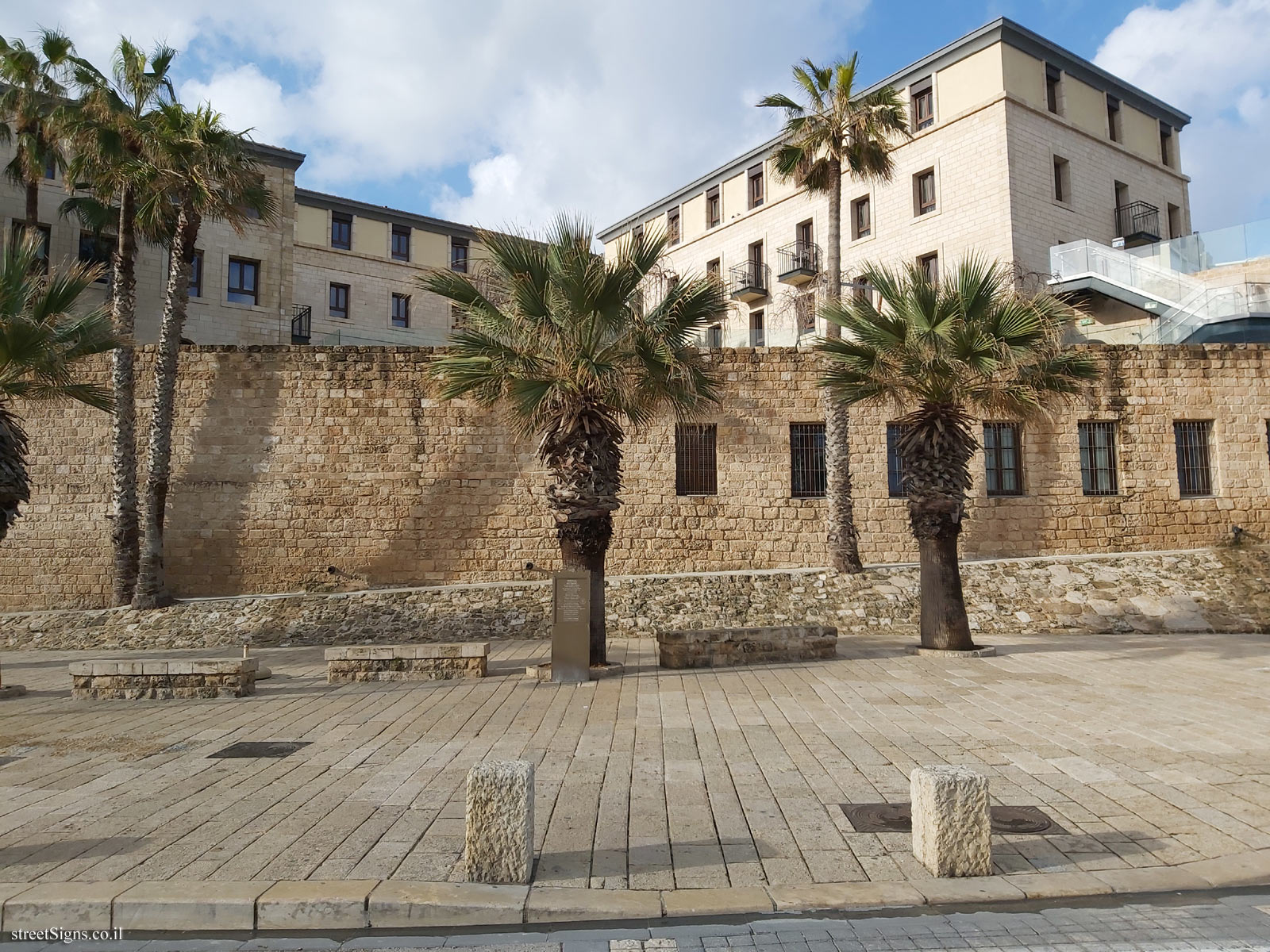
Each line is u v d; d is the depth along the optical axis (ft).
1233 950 12.70
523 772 15.30
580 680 36.76
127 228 62.75
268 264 102.32
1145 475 68.18
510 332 39.29
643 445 66.90
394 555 66.08
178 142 56.39
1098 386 68.39
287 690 36.17
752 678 36.99
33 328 37.65
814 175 63.93
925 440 44.19
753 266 116.67
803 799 19.53
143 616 57.82
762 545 66.59
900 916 14.03
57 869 15.65
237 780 21.70
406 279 135.85
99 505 66.54
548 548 66.39
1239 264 80.89
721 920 13.98
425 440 66.95
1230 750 23.31
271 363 67.26
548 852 16.42
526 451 66.95
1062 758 22.68
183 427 66.49
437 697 33.58
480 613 56.54
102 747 25.66
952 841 15.25
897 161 102.27
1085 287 86.17
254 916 14.10
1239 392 69.62
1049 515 67.10
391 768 22.74
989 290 41.96
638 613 55.11
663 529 66.28
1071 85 100.17
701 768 22.26
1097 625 52.80
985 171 93.35
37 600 65.77
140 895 14.38
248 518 66.03
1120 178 103.14
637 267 38.04
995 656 42.16
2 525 39.88
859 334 44.09
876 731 26.16
